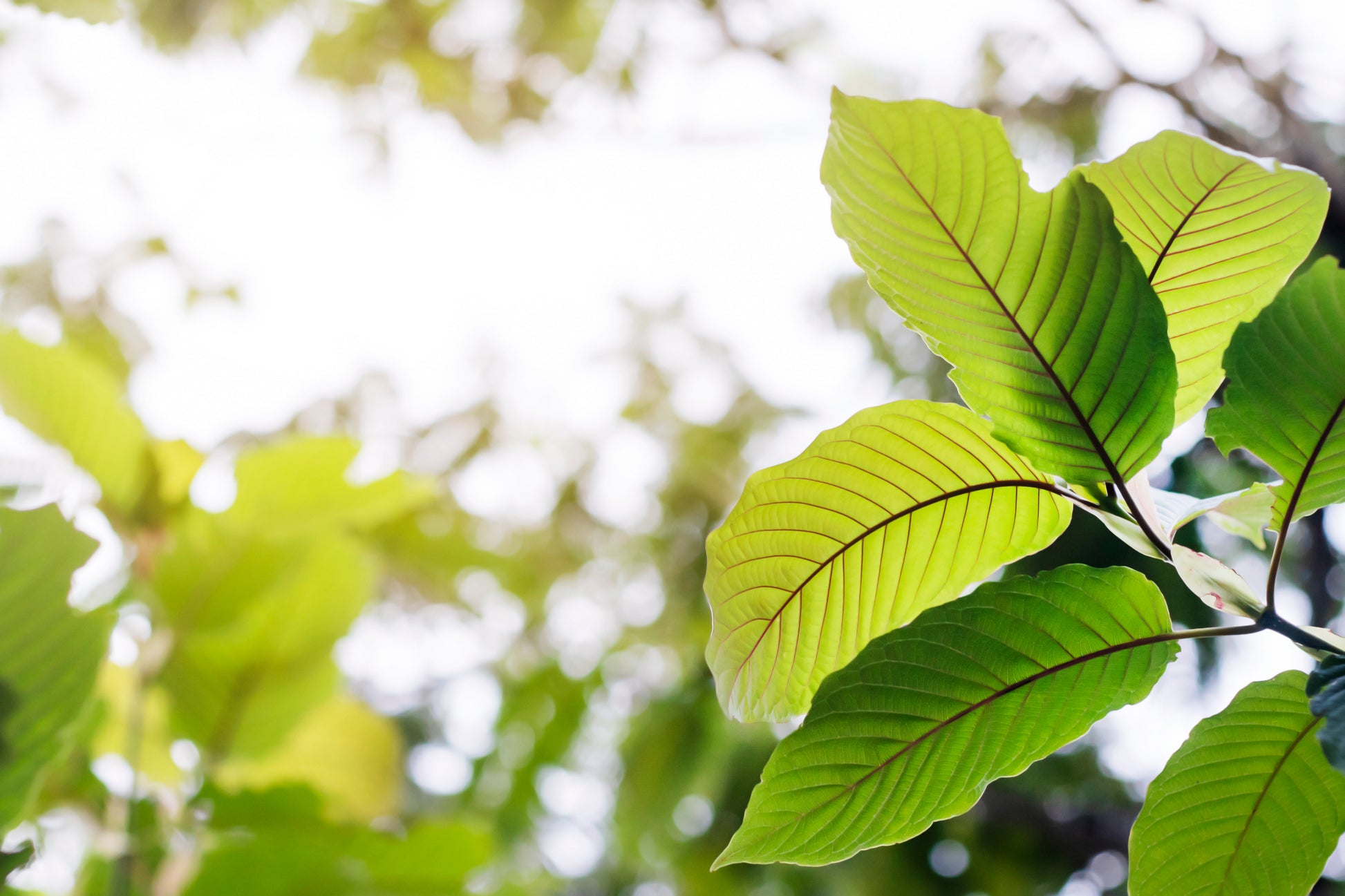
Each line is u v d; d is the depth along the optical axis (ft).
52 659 3.29
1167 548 3.05
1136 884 3.18
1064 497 3.14
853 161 3.01
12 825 3.26
